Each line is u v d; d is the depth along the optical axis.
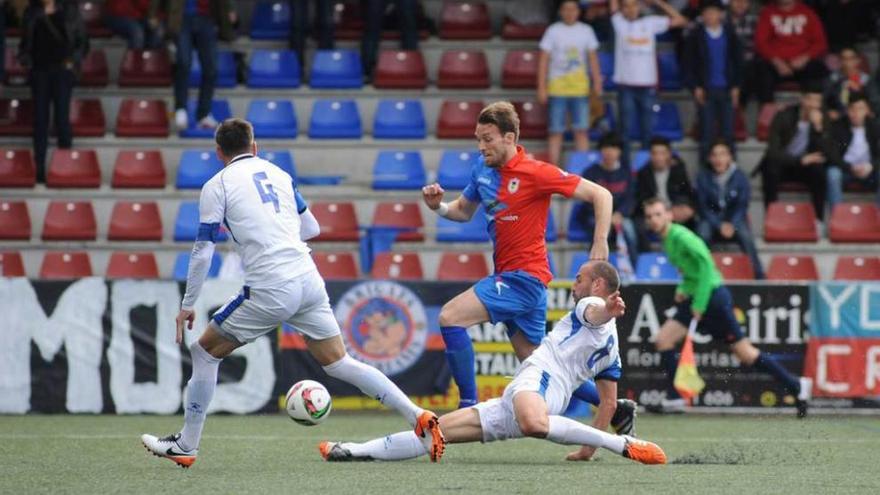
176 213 45.62
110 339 35.06
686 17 50.38
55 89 45.94
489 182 24.17
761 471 22.09
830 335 36.00
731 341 35.47
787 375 35.31
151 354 35.03
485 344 35.25
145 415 34.94
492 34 52.19
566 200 45.25
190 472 21.47
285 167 46.44
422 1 53.00
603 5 50.31
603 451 25.36
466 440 22.20
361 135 47.94
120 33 49.69
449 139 47.91
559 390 22.12
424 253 44.09
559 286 35.47
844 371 36.00
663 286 35.78
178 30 45.72
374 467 22.09
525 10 51.19
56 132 46.91
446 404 35.38
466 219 25.06
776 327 35.88
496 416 22.03
